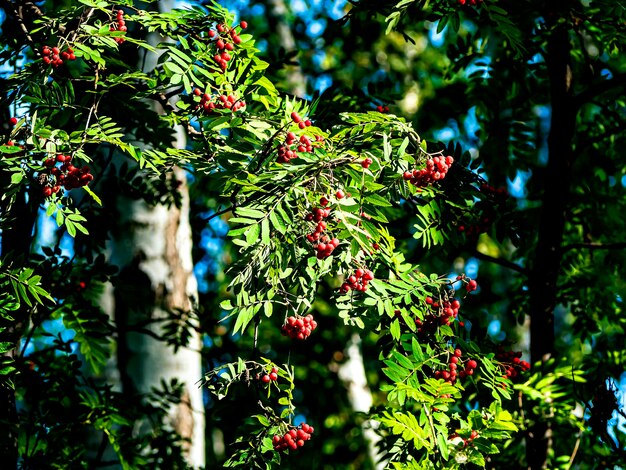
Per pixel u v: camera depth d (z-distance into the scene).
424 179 4.06
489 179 7.26
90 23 4.64
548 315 6.46
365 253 4.39
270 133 4.12
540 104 7.42
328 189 3.79
